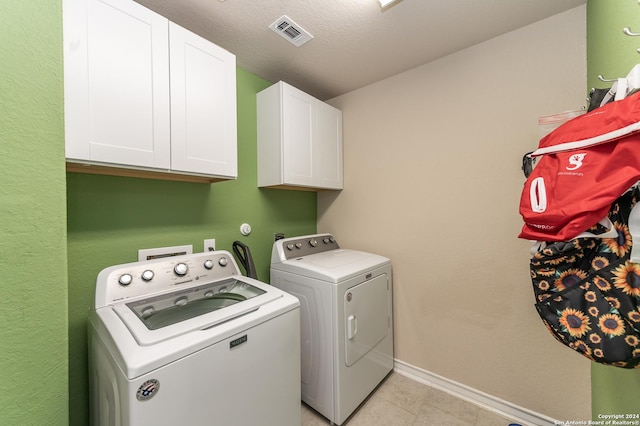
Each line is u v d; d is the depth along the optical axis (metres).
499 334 1.54
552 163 0.74
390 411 1.58
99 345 0.91
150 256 1.39
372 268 1.72
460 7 1.30
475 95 1.60
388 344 1.88
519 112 1.46
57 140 0.64
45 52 0.61
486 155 1.57
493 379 1.56
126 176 1.31
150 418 0.71
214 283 1.34
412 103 1.88
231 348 0.91
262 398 1.02
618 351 0.56
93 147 0.96
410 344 1.91
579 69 1.29
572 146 0.68
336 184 2.22
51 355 0.62
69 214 1.14
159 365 0.73
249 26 1.42
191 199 1.57
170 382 0.75
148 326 0.90
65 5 0.89
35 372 0.59
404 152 1.92
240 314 0.99
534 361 1.43
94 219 1.21
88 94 0.94
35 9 0.59
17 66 0.55
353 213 2.24
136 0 1.21
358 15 1.34
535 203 0.74
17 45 0.55
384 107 2.03
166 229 1.46
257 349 1.00
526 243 1.45
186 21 1.38
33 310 0.58
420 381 1.84
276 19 1.38
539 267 0.73
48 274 0.61
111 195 1.26
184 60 1.24
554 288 0.70
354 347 1.54
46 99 0.61
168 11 1.30
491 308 1.57
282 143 1.78
